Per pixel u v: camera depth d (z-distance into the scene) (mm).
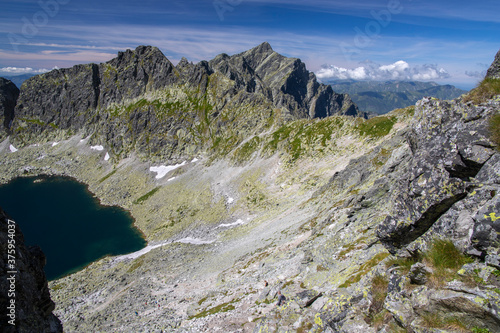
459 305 10047
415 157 15602
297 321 18641
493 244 10117
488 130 12594
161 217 133625
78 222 138250
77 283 79625
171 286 59594
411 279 12570
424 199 13977
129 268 82125
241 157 158375
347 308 15469
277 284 31609
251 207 112125
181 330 32281
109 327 46375
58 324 15023
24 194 183750
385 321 12938
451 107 15109
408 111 106500
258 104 197250
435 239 12625
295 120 173875
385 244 16219
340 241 32875
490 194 11430
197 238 101500
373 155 65188
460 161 12945
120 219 141375
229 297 38562
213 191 139875
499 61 14188
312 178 103812
